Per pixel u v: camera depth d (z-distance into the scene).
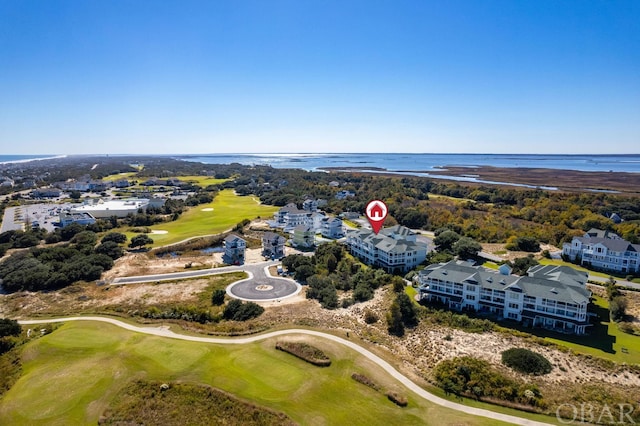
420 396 49.84
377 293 88.38
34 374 54.94
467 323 72.38
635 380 54.53
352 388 51.16
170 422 45.50
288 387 51.12
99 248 119.19
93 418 46.16
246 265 111.81
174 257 120.88
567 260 110.94
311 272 99.06
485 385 51.28
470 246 114.25
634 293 85.94
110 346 62.12
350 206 198.38
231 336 65.75
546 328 71.31
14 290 93.56
